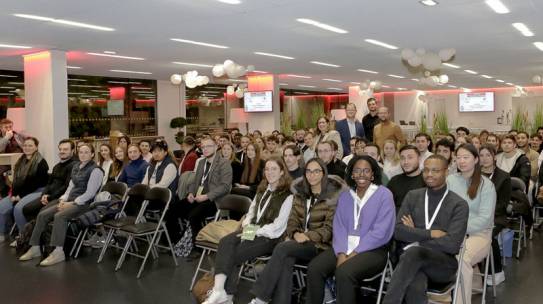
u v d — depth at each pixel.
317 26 6.61
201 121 16.34
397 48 8.67
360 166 3.38
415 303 2.95
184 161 6.54
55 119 8.31
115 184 5.66
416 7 5.57
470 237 3.57
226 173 5.32
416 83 16.69
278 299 3.38
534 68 12.42
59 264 5.03
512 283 4.27
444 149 4.82
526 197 5.13
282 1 5.20
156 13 5.67
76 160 6.04
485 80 16.06
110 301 3.95
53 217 5.31
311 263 3.27
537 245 5.55
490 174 4.46
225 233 4.07
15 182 6.39
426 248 3.01
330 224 3.51
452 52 8.08
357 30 6.93
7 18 5.84
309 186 3.66
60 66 8.38
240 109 13.94
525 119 11.10
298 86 18.00
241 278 4.28
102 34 6.95
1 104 11.15
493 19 6.28
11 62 9.71
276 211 3.83
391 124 6.28
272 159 3.88
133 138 12.24
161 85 14.93
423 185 3.91
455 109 21.00
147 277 4.56
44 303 3.92
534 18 6.24
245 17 5.95
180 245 5.25
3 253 5.51
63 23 6.16
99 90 13.51
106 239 5.25
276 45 8.19
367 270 3.10
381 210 3.30
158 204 5.45
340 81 15.79
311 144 6.59
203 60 10.03
